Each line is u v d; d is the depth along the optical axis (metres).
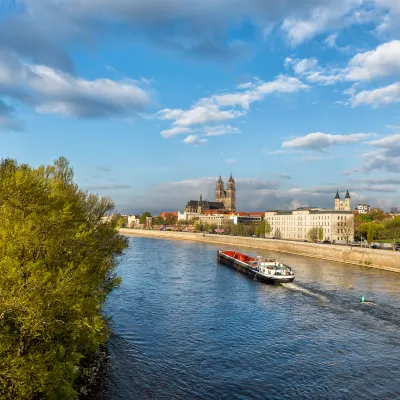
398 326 48.34
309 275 90.81
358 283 78.94
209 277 87.56
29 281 19.83
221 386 32.44
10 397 19.48
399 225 167.62
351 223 194.12
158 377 33.88
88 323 23.19
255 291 70.75
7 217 22.09
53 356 21.83
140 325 48.25
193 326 48.38
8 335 19.55
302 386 32.50
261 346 41.53
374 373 34.94
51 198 25.50
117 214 43.25
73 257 25.95
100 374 34.03
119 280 34.66
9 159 30.53
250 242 193.50
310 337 44.41
